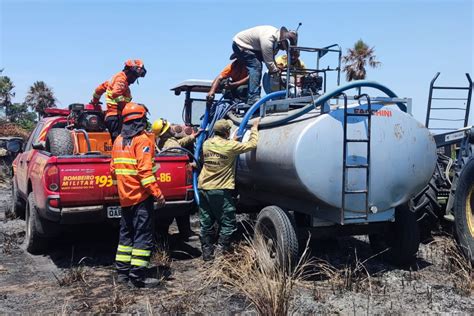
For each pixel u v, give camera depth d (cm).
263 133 615
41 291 525
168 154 656
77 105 794
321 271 562
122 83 757
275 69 717
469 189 569
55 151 690
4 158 1575
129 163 535
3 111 4384
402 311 464
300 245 695
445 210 703
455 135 686
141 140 535
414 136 563
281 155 546
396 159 553
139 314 457
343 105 553
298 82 727
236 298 494
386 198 554
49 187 582
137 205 537
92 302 491
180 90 965
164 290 525
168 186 639
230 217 609
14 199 906
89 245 723
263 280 447
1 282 555
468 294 510
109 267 616
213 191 600
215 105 780
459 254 589
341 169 532
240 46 752
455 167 664
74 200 590
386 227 597
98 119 782
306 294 506
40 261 645
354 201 539
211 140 610
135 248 534
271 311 428
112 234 789
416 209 668
